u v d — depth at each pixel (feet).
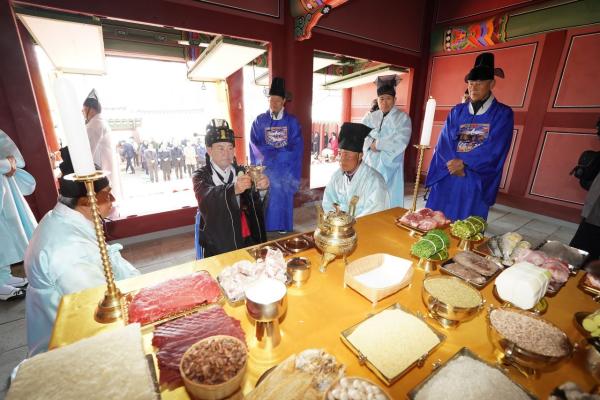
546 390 2.51
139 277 4.15
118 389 1.95
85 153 2.78
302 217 16.92
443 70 21.83
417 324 3.14
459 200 9.33
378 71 22.67
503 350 2.69
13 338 7.13
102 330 3.12
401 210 7.27
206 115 28.37
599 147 15.02
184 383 2.28
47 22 10.82
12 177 8.98
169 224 13.82
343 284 4.09
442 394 2.26
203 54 17.88
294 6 13.83
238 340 2.58
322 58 22.97
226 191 6.17
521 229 15.89
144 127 41.50
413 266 4.60
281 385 2.29
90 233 4.58
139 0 11.02
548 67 16.20
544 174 17.08
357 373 2.62
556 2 15.46
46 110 15.29
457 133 9.31
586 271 4.53
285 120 12.73
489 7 18.49
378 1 18.72
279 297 2.93
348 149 6.79
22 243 9.06
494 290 3.91
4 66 9.31
